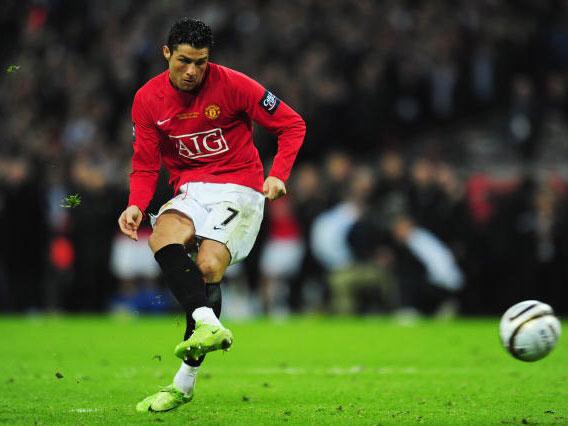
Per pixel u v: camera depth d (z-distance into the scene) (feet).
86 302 205.26
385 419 67.10
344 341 133.69
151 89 70.49
